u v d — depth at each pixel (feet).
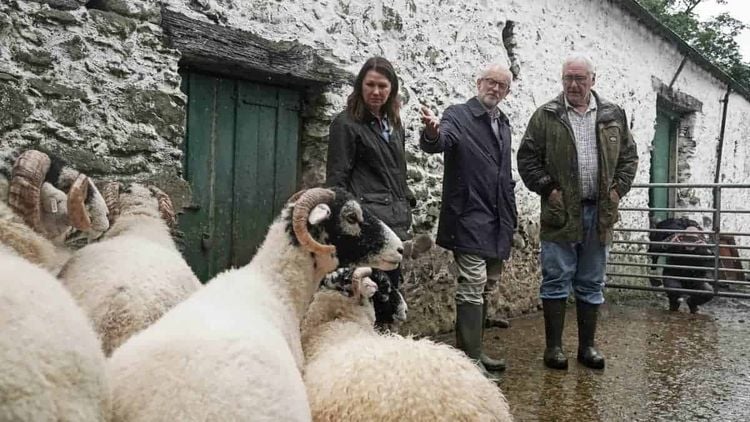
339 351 10.15
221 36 16.43
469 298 17.28
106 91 14.20
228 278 9.79
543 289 19.33
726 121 57.67
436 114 24.25
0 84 12.57
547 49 31.40
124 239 10.46
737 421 15.08
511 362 19.77
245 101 18.22
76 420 5.36
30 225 8.58
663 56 45.03
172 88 15.43
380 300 13.98
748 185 31.60
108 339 8.86
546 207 18.84
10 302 5.33
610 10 37.32
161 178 15.10
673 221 35.24
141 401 6.16
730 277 39.17
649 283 39.50
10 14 12.76
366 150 14.05
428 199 23.58
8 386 4.98
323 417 9.11
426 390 8.94
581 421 14.78
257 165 18.60
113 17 14.34
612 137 18.54
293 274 10.23
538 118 19.11
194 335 6.86
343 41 20.26
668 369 19.66
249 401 6.41
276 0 18.08
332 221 10.49
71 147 13.60
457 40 25.34
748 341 24.14
